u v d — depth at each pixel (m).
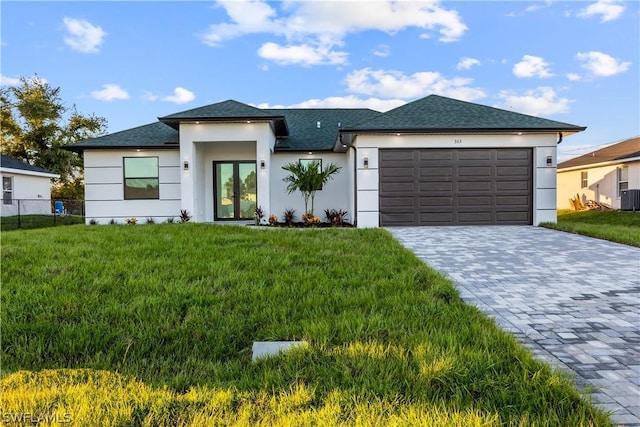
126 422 2.10
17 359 3.00
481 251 7.54
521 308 4.15
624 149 21.69
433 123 11.72
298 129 16.61
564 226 10.83
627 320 3.76
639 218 15.62
